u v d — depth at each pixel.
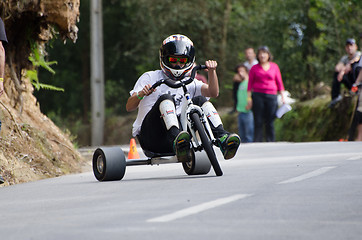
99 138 69.69
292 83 57.94
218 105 71.81
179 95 20.52
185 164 21.83
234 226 12.08
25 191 19.38
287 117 51.34
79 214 14.05
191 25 74.19
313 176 18.75
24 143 25.22
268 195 15.32
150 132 20.61
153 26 75.31
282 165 23.52
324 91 55.62
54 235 11.92
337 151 29.91
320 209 13.52
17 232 12.47
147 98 20.50
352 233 11.48
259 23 64.62
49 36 29.58
